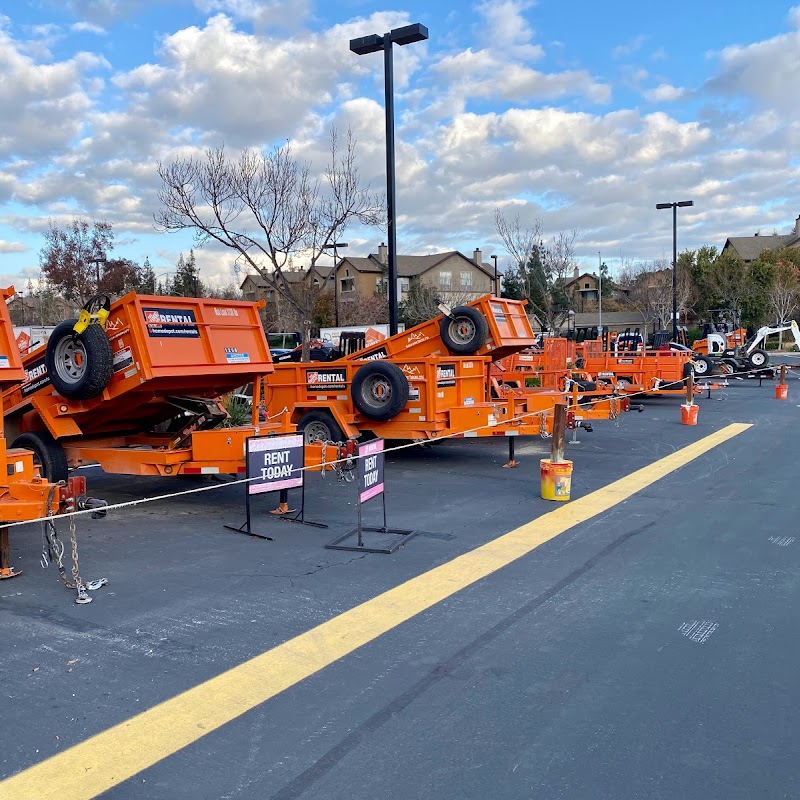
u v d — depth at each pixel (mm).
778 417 18891
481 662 4812
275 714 4180
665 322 63594
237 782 3551
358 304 57562
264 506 9453
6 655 4973
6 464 6477
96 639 5227
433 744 3859
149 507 9438
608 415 14844
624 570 6668
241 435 8867
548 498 9594
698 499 9531
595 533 7934
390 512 9000
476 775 3588
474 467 12227
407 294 65875
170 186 18281
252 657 4914
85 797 3449
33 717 4168
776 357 51531
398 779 3562
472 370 12555
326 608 5789
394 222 13867
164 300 8602
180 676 4652
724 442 14609
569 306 63625
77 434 9312
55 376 8781
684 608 5734
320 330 35656
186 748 3846
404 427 12000
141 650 5039
